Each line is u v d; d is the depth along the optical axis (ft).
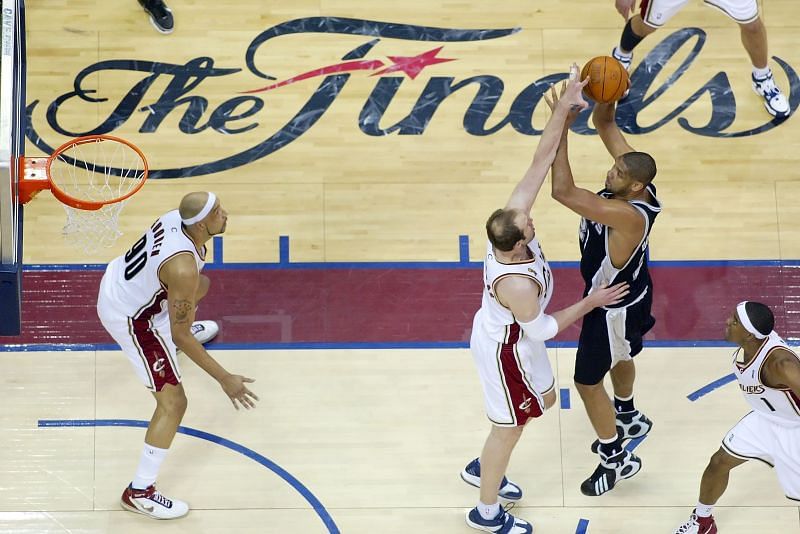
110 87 83.05
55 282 76.38
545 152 58.95
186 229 61.87
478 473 69.46
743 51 86.12
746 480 70.85
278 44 85.25
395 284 77.46
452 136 82.33
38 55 83.71
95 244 77.61
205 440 71.56
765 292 77.61
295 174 80.74
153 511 67.36
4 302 61.72
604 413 66.39
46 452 70.54
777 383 59.52
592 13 86.99
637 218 58.08
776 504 69.67
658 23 78.69
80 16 85.20
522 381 61.16
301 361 74.79
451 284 77.56
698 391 74.23
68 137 80.94
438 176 80.94
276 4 86.74
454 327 76.18
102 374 73.82
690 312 76.95
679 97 84.23
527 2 87.20
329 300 76.84
